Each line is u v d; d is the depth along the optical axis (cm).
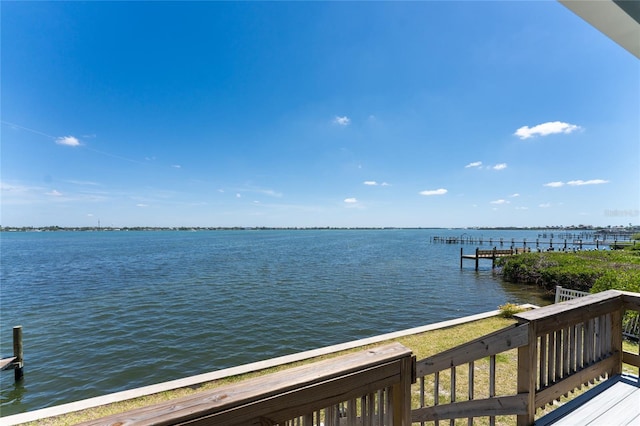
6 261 2708
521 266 1583
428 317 1016
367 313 1062
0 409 538
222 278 1770
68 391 590
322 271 2038
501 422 314
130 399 395
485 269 2112
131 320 1003
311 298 1276
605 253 1795
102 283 1636
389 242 5881
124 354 745
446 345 530
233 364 691
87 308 1146
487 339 201
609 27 204
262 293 1373
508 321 660
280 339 831
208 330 902
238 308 1130
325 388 98
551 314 205
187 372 657
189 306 1162
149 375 646
